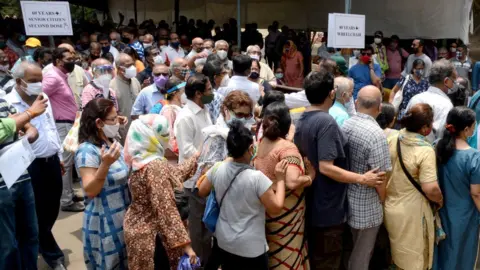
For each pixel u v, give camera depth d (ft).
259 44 41.70
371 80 23.13
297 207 8.90
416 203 9.57
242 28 49.73
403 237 9.70
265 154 8.84
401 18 34.50
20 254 9.75
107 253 8.64
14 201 9.15
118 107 16.71
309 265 9.75
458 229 9.80
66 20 17.74
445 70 12.81
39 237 11.60
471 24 32.91
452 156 9.70
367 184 8.82
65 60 15.40
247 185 7.97
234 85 13.92
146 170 8.16
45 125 11.65
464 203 9.71
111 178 8.58
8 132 8.39
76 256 12.90
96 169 8.32
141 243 8.21
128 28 31.04
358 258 9.88
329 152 8.64
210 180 8.54
